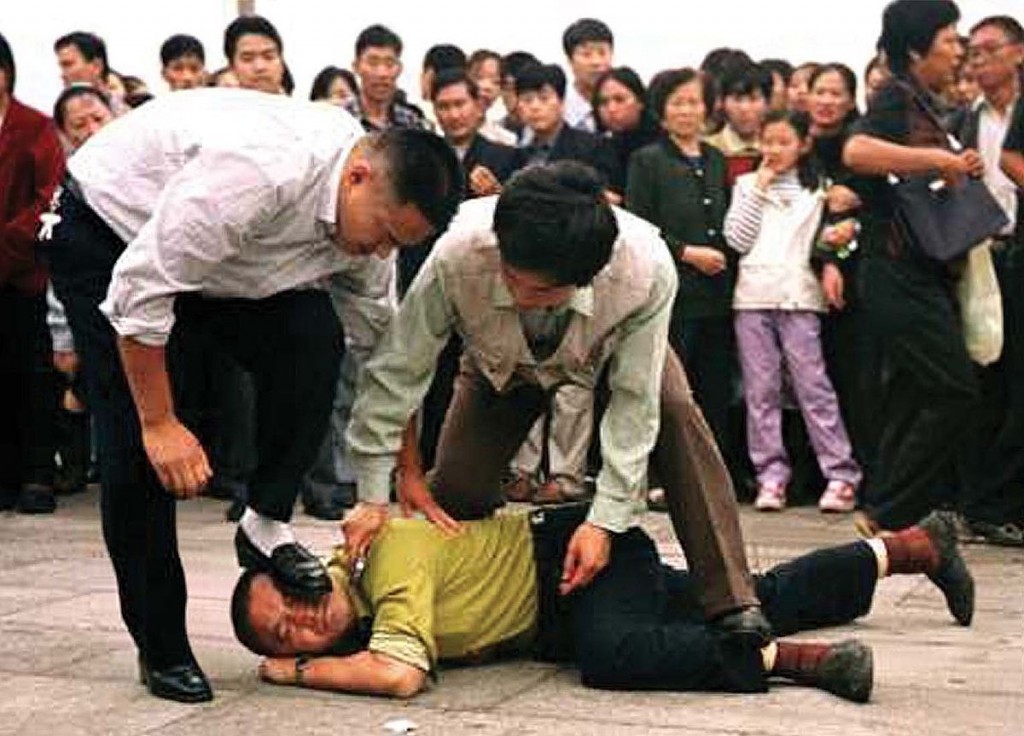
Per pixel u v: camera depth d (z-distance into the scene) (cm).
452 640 479
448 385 788
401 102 895
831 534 740
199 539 732
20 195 802
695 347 817
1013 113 702
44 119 806
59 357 842
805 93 877
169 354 484
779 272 808
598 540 461
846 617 528
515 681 475
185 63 953
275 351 452
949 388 683
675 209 812
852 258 801
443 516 484
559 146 842
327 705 448
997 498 732
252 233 414
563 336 448
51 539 742
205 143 412
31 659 503
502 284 437
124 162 433
